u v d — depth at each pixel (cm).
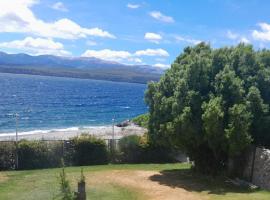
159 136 2791
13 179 2825
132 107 13612
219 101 2495
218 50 2806
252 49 2833
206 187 2461
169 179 2708
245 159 2580
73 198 1866
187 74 2708
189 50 3094
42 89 19600
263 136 2552
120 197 2284
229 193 2267
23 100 13238
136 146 3603
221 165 2777
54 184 2611
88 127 7838
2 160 3266
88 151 3503
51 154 3378
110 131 6128
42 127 7788
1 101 12475
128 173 2941
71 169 3180
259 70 2662
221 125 2467
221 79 2602
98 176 2838
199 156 2855
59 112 10669
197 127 2564
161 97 2816
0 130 7081
